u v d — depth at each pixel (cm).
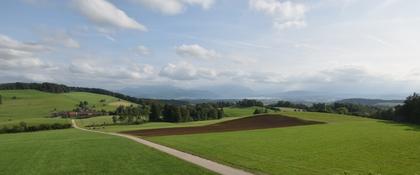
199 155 3459
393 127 7431
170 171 2550
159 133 7444
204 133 7069
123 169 2709
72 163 3114
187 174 2428
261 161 3039
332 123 9144
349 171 2616
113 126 12019
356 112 17012
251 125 9325
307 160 3153
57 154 3844
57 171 2727
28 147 4816
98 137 6581
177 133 7288
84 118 15712
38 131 10838
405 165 2911
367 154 3559
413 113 10169
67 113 17275
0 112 17162
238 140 5256
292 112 12631
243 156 3384
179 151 3859
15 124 11712
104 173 2575
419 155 3456
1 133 10912
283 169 2627
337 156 3428
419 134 5734
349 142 4675
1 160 3497
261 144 4612
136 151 3916
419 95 10406
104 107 19925
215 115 15812
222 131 7569
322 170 2636
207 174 2402
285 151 3825
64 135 7694
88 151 4050
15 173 2717
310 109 18462
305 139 5244
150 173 2503
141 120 14312
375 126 7762
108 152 3884
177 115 14125
